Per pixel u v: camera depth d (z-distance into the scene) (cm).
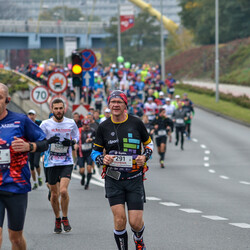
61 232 2303
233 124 9038
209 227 2389
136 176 1734
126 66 12875
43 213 2781
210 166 5191
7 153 1484
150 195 3481
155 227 2392
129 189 1727
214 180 4284
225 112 10294
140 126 1764
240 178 4403
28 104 9744
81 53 4759
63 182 2328
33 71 12069
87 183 3750
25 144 1466
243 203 3131
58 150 2395
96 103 8406
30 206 3016
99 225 2450
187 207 2977
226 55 19375
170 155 6034
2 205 1499
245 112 10194
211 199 3294
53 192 2344
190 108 7375
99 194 3497
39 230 2352
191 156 5922
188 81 18012
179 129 6425
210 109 10906
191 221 2538
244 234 2242
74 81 4672
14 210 1497
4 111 1506
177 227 2389
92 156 1770
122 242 1728
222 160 5606
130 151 1742
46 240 2152
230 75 16462
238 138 7444
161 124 5078
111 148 1750
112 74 9862
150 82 10038
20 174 1499
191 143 7025
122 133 1748
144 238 2167
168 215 2709
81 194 3497
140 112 7031
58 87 5116
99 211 2828
